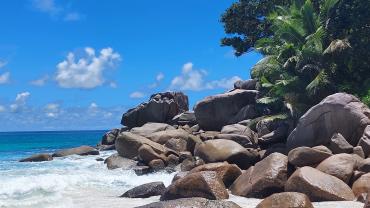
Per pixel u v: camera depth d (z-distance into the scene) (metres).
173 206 9.92
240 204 13.14
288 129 26.64
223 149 21.81
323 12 30.50
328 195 13.31
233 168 16.72
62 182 18.84
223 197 13.55
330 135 21.70
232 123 33.97
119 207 13.55
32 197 15.58
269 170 15.07
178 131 30.06
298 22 29.98
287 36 30.50
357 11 30.30
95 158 32.44
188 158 22.73
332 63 28.05
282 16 31.56
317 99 27.00
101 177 20.78
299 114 26.50
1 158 35.97
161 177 21.39
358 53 29.00
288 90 27.78
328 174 14.74
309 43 27.98
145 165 24.67
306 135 22.39
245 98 34.22
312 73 27.70
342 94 21.92
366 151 19.02
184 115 39.16
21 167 26.52
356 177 14.99
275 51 31.23
